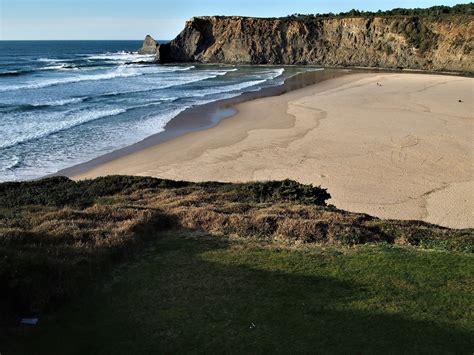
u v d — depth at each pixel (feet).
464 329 23.65
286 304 26.48
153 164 84.74
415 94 167.43
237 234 39.24
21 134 102.73
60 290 27.14
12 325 24.29
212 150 93.61
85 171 80.18
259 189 54.65
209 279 30.01
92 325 24.64
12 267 26.86
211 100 156.04
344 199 67.97
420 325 24.03
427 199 67.97
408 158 86.94
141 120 120.98
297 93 173.88
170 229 40.75
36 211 45.83
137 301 27.25
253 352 21.99
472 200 67.36
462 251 35.37
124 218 42.06
